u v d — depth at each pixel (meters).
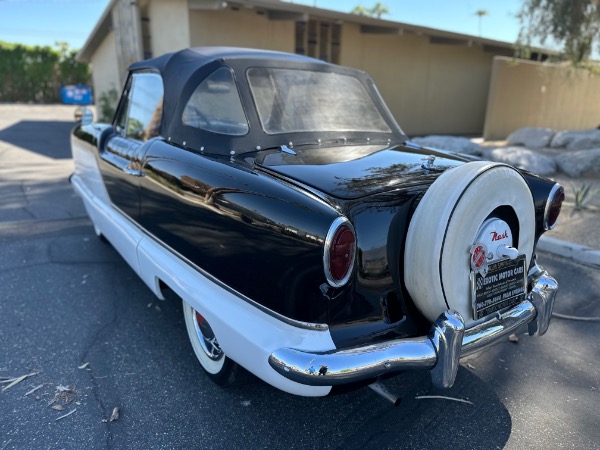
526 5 10.95
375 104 3.29
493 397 2.56
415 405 2.49
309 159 2.41
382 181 2.11
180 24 9.36
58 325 3.20
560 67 13.16
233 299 2.13
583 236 4.84
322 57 11.57
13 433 2.21
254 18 10.09
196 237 2.34
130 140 3.35
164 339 3.05
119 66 11.41
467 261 1.94
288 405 2.46
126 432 2.23
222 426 2.29
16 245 4.71
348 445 2.19
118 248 3.50
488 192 1.94
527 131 10.91
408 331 2.03
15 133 14.58
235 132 2.53
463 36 12.90
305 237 1.80
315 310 1.83
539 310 2.32
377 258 1.93
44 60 29.33
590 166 7.53
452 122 15.13
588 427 2.33
